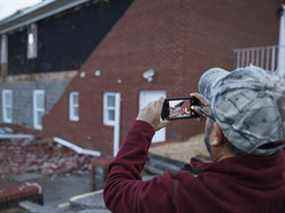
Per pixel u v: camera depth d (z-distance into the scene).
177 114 1.05
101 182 5.86
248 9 8.69
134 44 8.50
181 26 7.29
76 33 10.82
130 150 1.01
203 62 7.64
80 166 8.48
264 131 0.80
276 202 0.81
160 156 5.76
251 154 0.83
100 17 9.74
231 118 0.82
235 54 8.28
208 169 0.85
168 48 7.55
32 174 7.79
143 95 8.28
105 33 9.52
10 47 14.98
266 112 0.80
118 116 8.97
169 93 7.51
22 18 13.20
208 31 7.71
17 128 14.33
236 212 0.77
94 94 9.93
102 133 9.55
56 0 10.84
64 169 8.13
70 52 11.14
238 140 0.82
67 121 11.08
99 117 9.69
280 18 9.66
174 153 5.81
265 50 8.84
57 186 6.74
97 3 9.83
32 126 13.34
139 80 8.36
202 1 7.56
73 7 10.83
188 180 0.83
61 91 11.59
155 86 7.90
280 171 0.85
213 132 0.89
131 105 8.60
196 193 0.81
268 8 9.31
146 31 8.13
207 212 0.79
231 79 0.87
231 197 0.79
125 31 8.78
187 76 7.35
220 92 0.86
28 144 11.51
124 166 0.99
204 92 1.02
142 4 8.23
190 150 5.93
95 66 9.91
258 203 0.79
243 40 8.55
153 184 0.88
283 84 0.86
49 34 12.30
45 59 12.54
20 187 4.70
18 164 8.74
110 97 9.38
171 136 7.34
